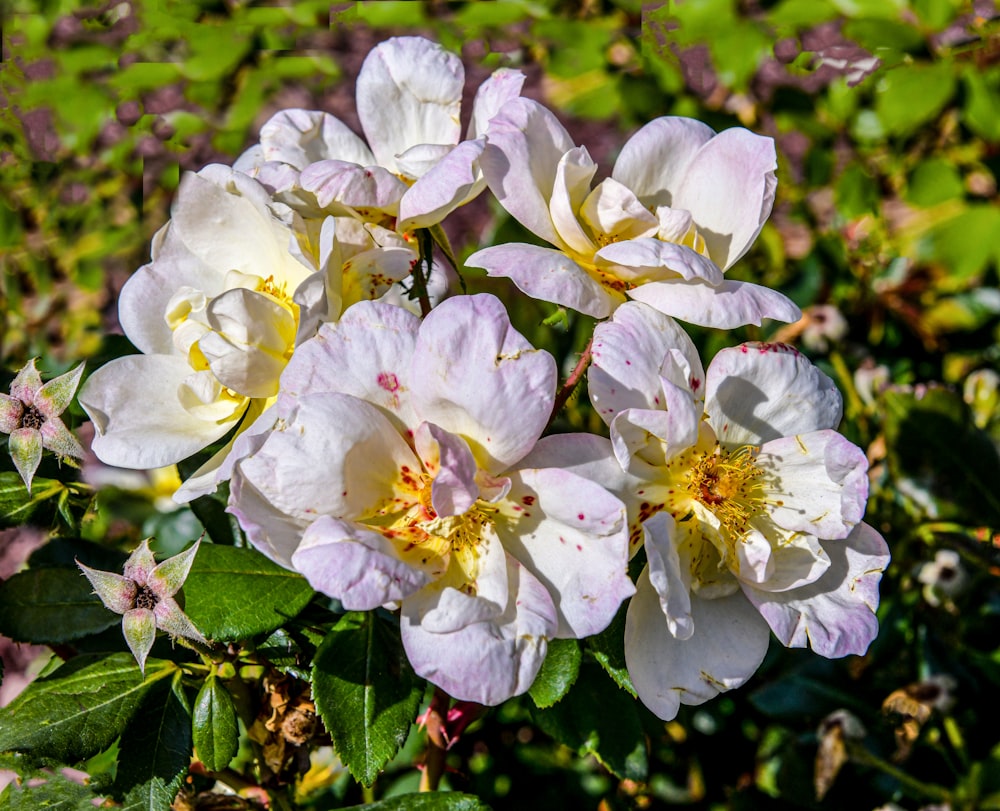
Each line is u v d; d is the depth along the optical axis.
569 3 0.61
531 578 0.32
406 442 0.33
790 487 0.35
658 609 0.34
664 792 0.48
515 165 0.35
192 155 0.69
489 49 0.65
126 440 0.35
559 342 0.46
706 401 0.35
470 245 0.55
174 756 0.35
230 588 0.35
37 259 0.71
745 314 0.34
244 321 0.34
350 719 0.34
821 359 0.53
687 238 0.36
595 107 0.58
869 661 0.46
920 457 0.48
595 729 0.38
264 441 0.32
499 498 0.32
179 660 0.37
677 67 0.58
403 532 0.33
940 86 0.55
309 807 0.44
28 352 0.67
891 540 0.48
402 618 0.32
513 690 0.31
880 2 0.55
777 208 0.65
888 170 0.62
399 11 0.63
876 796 0.46
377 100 0.38
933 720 0.46
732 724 0.49
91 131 0.67
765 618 0.34
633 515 0.34
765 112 0.58
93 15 0.67
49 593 0.38
